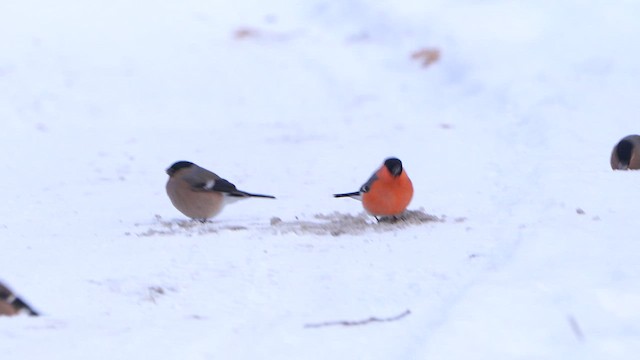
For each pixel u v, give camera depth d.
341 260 11.07
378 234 12.42
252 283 10.27
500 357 7.66
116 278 10.61
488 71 26.53
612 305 8.62
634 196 13.99
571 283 9.24
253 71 27.94
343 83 27.34
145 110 25.72
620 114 22.19
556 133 20.38
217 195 13.84
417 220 13.16
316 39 29.67
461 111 24.67
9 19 29.34
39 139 22.95
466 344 7.93
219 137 22.98
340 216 14.20
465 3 30.14
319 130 23.33
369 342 8.20
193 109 25.98
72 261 11.52
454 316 8.50
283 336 8.45
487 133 21.59
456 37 28.52
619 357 7.59
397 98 26.30
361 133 22.62
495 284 9.36
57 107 25.33
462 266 10.55
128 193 17.08
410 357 7.76
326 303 9.45
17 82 26.20
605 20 28.39
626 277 9.41
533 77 25.73
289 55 28.78
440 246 11.55
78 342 8.34
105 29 29.53
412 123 23.67
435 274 10.27
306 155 20.25
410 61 28.06
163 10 30.89
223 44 29.30
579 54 26.83
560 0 29.62
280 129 23.75
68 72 27.06
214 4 31.64
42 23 29.41
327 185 17.23
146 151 21.50
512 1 29.84
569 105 23.50
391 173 12.85
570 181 15.34
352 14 30.64
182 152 21.25
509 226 12.48
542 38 27.88
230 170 18.98
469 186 15.97
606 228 11.92
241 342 8.32
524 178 16.19
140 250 11.99
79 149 21.84
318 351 8.03
